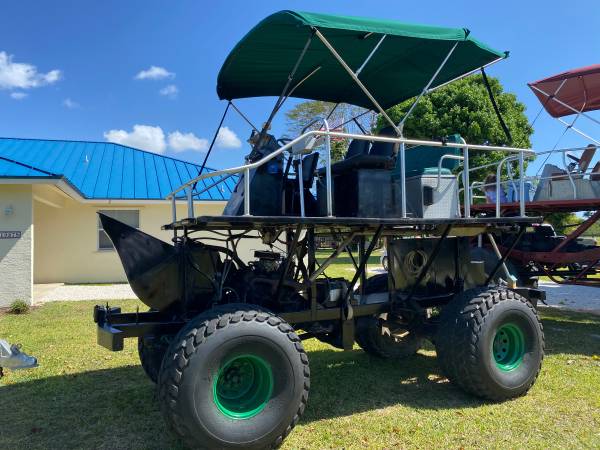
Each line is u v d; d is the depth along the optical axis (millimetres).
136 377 5312
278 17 4145
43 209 14680
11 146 16844
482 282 5648
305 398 3725
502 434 3811
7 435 3891
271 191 4539
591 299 10727
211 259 4523
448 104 17312
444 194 4977
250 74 5383
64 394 4793
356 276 4758
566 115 10133
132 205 15031
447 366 4547
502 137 17219
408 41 4645
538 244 8719
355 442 3713
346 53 4926
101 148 17703
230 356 3496
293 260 5039
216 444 3346
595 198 7586
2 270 10461
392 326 5512
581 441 3674
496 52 4977
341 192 4789
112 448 3658
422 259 5281
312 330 4926
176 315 4453
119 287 13602
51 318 8898
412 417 4168
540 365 4762
